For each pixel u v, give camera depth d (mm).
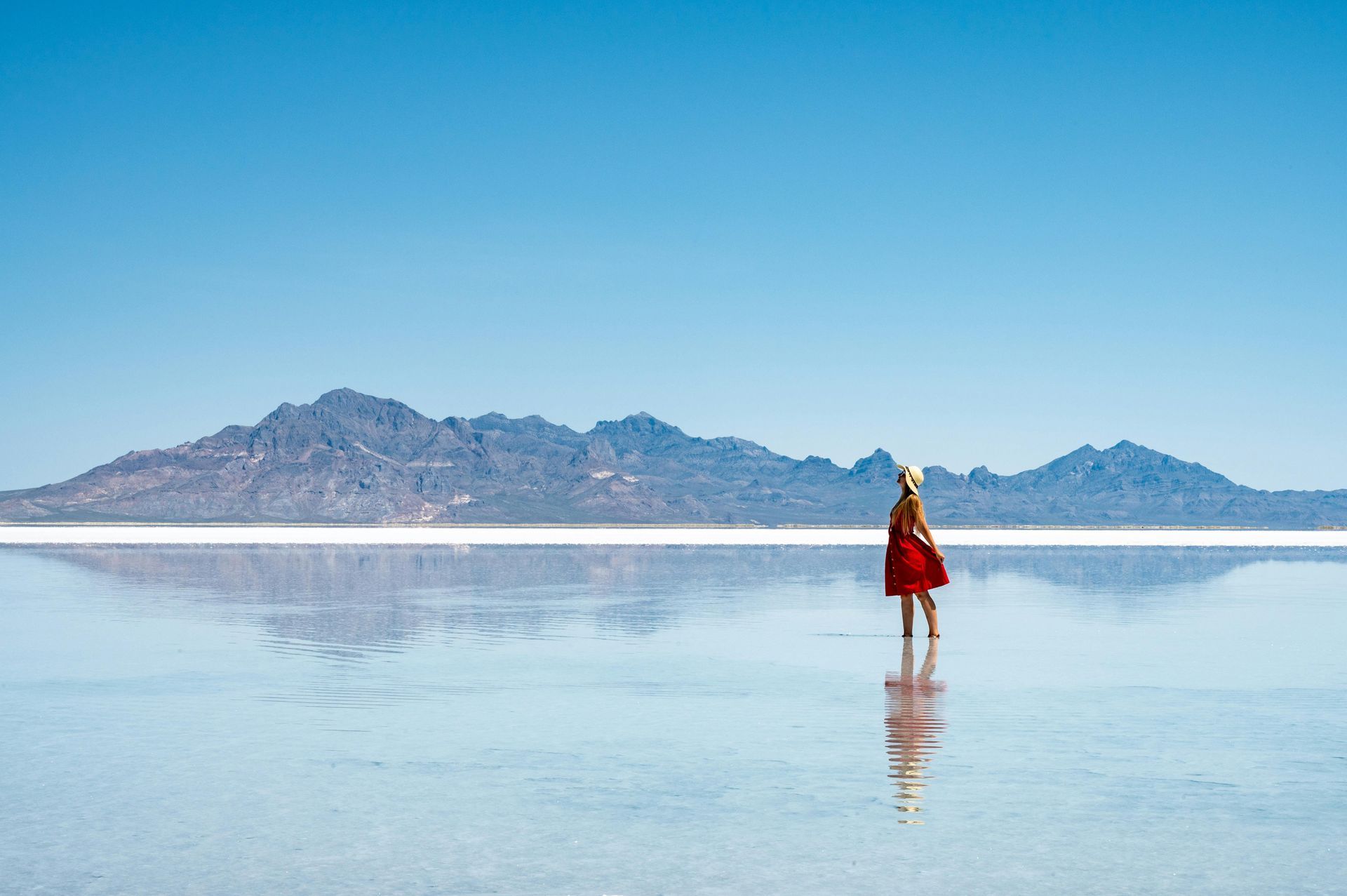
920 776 7711
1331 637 16516
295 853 6094
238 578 31328
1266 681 11953
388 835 6406
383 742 8812
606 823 6625
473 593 25375
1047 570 38250
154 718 9789
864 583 29531
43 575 33156
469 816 6773
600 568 37938
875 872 5781
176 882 5652
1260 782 7547
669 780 7621
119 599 23531
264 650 14531
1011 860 5961
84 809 6926
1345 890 5543
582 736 9039
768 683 11789
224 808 6941
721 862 5945
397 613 20078
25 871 5816
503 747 8625
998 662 13586
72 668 12891
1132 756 8320
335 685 11672
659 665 13211
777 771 7848
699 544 74875
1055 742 8773
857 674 12531
